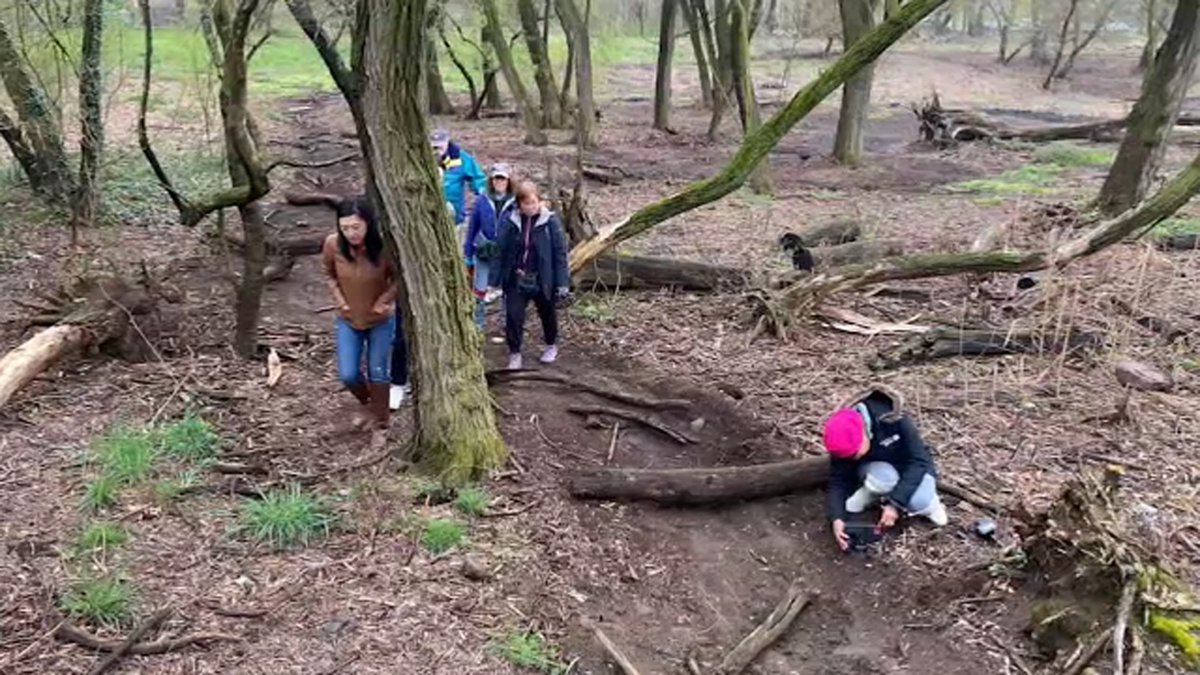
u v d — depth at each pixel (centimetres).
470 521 545
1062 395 708
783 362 786
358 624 456
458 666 434
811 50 3912
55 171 1146
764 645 468
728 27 2127
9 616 451
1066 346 765
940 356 783
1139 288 862
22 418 651
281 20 1789
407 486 568
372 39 517
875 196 1538
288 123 2217
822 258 1007
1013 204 1429
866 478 538
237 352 773
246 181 717
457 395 581
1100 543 446
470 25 2706
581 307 912
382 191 546
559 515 559
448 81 3195
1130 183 1205
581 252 845
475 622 464
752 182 1544
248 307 759
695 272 958
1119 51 4747
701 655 467
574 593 496
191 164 1407
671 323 877
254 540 517
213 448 619
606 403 719
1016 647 449
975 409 686
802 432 662
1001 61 4034
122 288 786
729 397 719
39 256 1023
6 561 489
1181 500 558
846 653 467
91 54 1037
